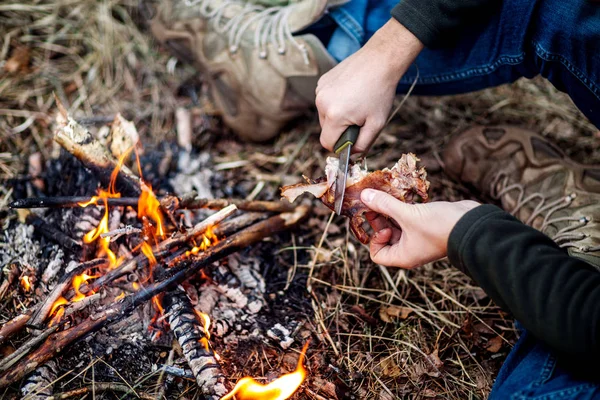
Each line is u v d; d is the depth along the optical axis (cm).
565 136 227
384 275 181
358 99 137
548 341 108
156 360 150
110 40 240
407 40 140
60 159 188
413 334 165
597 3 132
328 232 192
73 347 147
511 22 148
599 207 169
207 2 197
